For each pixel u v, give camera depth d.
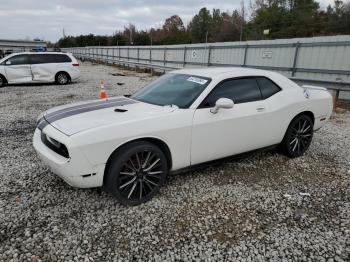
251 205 3.34
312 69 10.87
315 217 3.14
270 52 12.59
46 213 3.12
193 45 18.25
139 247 2.63
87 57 51.59
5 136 5.88
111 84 14.98
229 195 3.55
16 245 2.63
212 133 3.64
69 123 3.17
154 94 4.05
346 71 9.77
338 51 9.98
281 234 2.84
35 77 14.30
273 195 3.58
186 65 19.42
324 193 3.65
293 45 11.46
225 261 2.48
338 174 4.22
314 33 43.59
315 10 50.50
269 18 49.03
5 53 41.53
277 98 4.32
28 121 7.19
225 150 3.84
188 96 3.70
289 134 4.57
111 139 2.98
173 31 78.25
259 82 4.24
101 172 3.02
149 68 24.30
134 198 3.26
